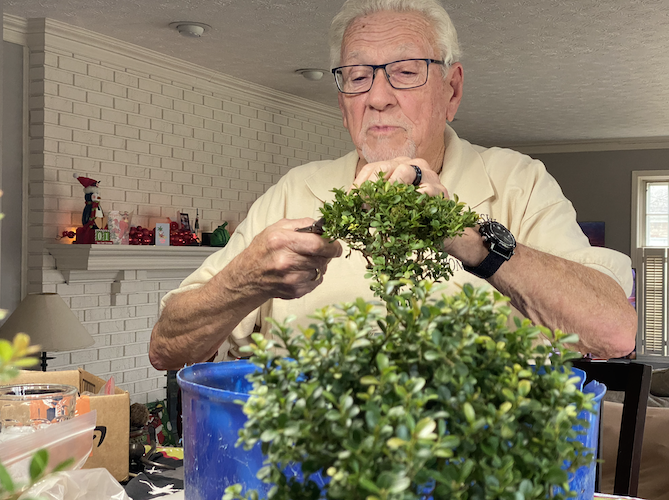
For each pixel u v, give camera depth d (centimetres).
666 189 764
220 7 347
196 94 472
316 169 140
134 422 102
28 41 373
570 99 552
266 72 478
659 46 407
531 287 94
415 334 38
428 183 76
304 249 88
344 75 117
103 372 414
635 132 710
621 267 110
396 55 112
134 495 87
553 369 41
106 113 408
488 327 40
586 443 46
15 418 74
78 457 63
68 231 386
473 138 754
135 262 412
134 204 430
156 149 443
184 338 112
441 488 32
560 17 359
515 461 36
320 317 40
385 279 43
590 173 779
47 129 375
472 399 35
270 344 40
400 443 30
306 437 35
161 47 418
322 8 346
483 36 392
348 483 32
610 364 156
